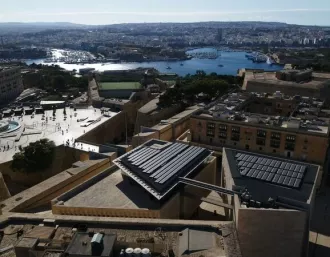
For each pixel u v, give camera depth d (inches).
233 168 3833.7
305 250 3144.7
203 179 4335.6
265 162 3956.7
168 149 4495.6
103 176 4163.4
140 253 2233.0
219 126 6008.9
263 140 5659.5
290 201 3110.2
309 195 3243.1
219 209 4485.7
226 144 6038.4
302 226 2962.6
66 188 4306.1
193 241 2534.5
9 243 2546.8
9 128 7381.9
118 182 4010.8
